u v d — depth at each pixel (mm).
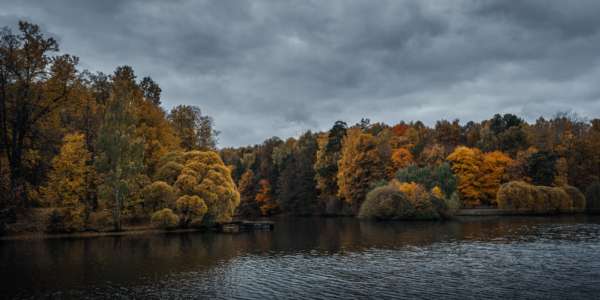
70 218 52875
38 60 52750
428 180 84375
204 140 82250
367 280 28828
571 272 30391
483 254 38000
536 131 114312
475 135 124625
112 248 42562
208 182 58844
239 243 47438
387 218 77750
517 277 29094
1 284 27703
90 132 61062
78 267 33000
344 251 41250
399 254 38906
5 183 49594
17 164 52250
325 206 106938
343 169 97688
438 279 28859
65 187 52375
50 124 55875
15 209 51531
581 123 121938
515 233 52688
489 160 94750
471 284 27391
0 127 52906
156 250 41625
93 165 54531
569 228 57781
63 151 52844
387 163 97438
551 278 28703
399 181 85375
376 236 53094
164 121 70188
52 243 46062
